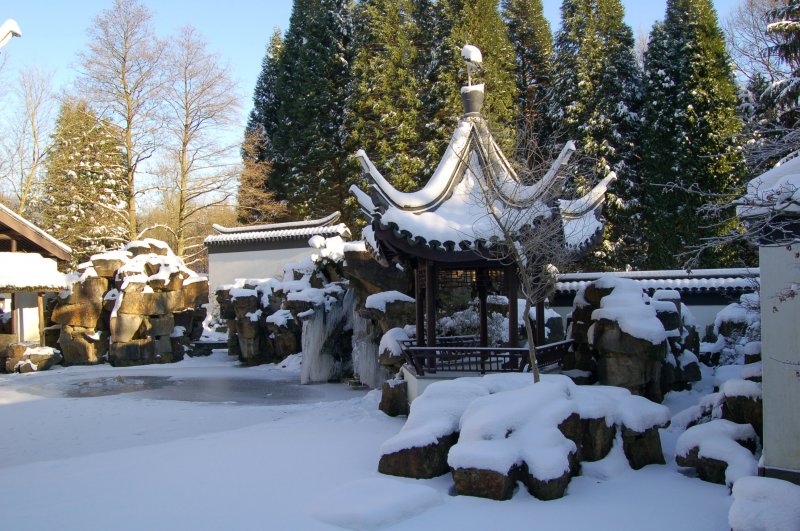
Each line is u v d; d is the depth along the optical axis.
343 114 37.28
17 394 17.33
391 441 7.57
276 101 47.75
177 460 8.48
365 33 36.06
